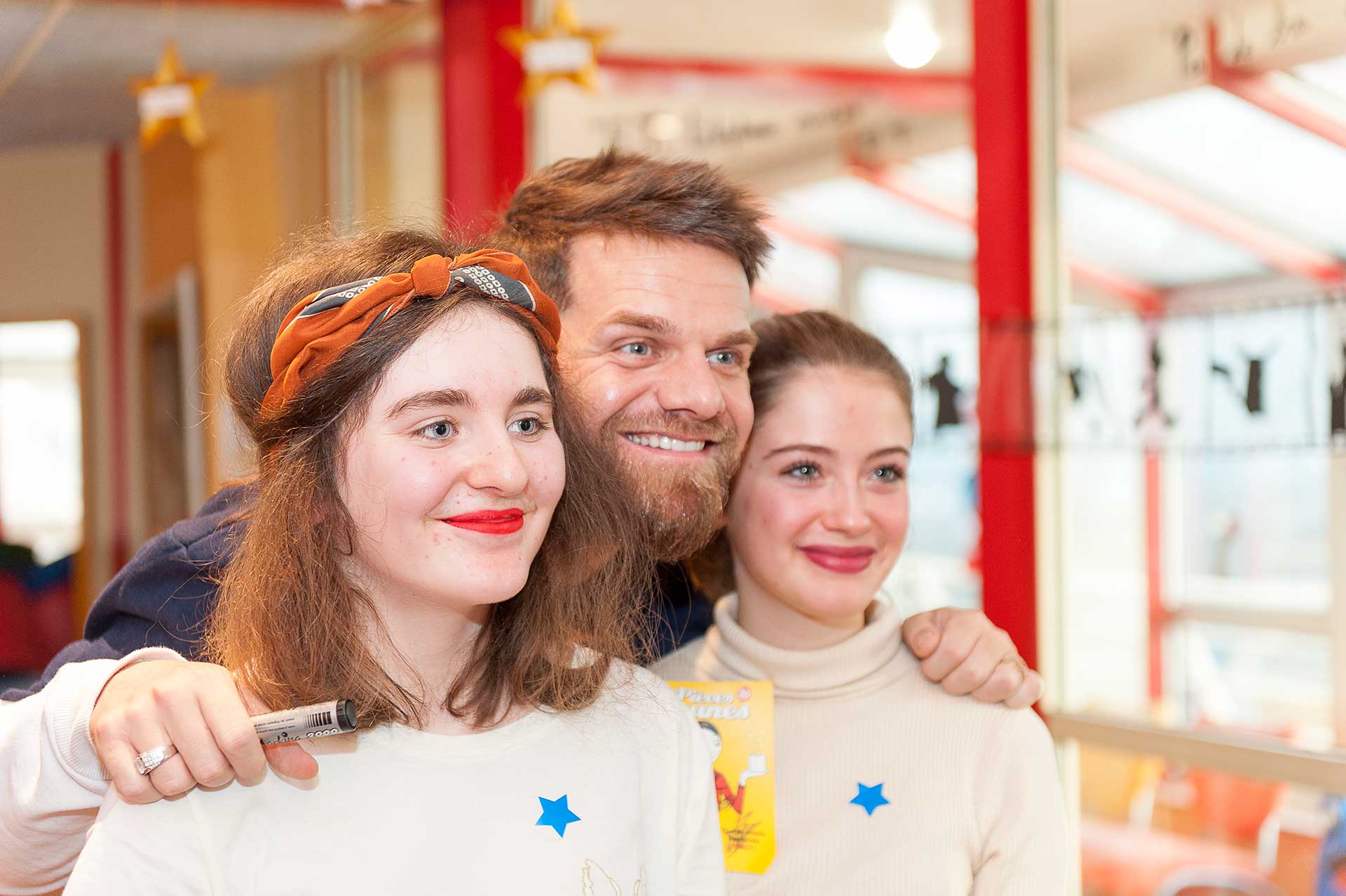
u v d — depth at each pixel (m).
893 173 3.64
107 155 6.05
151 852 0.86
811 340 1.45
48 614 6.05
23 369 6.80
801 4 3.45
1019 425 2.91
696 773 1.14
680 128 3.73
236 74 4.66
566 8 3.26
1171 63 2.73
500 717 1.05
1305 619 3.16
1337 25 2.43
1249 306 2.50
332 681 0.95
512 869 0.95
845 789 1.37
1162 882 3.06
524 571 0.96
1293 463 3.21
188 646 1.15
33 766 0.94
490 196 3.82
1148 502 3.25
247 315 1.05
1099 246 3.07
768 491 1.41
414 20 4.02
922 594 3.95
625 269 1.30
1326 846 2.99
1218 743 2.61
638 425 1.31
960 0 3.26
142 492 6.02
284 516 0.95
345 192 4.43
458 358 0.94
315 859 0.90
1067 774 2.93
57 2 3.85
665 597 1.54
